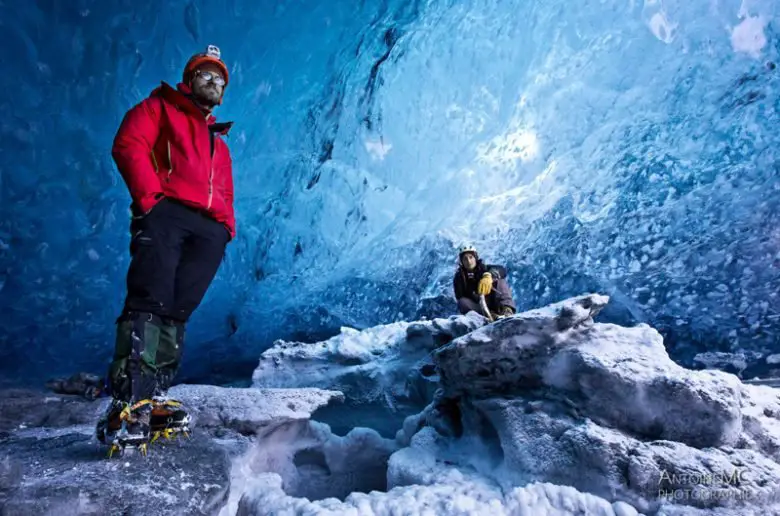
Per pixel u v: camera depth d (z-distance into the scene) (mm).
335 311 9469
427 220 10742
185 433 1641
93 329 10086
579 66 10039
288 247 12211
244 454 1880
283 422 2215
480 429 2035
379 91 12109
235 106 14094
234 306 11344
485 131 11391
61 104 12555
